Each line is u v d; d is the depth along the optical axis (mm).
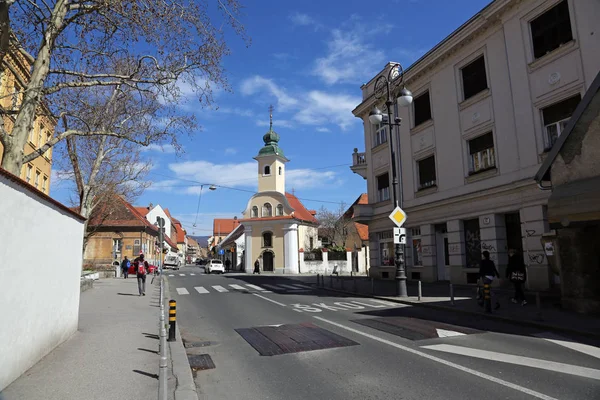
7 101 14531
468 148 19031
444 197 20125
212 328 10328
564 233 11242
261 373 6281
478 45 18406
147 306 14664
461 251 19094
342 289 19953
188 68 10984
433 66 21078
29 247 5848
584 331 8398
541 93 15250
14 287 5340
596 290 10656
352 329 9547
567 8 14578
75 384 5422
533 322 9523
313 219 58938
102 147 21469
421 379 5715
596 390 5125
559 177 10969
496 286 16922
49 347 7016
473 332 8969
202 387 5688
